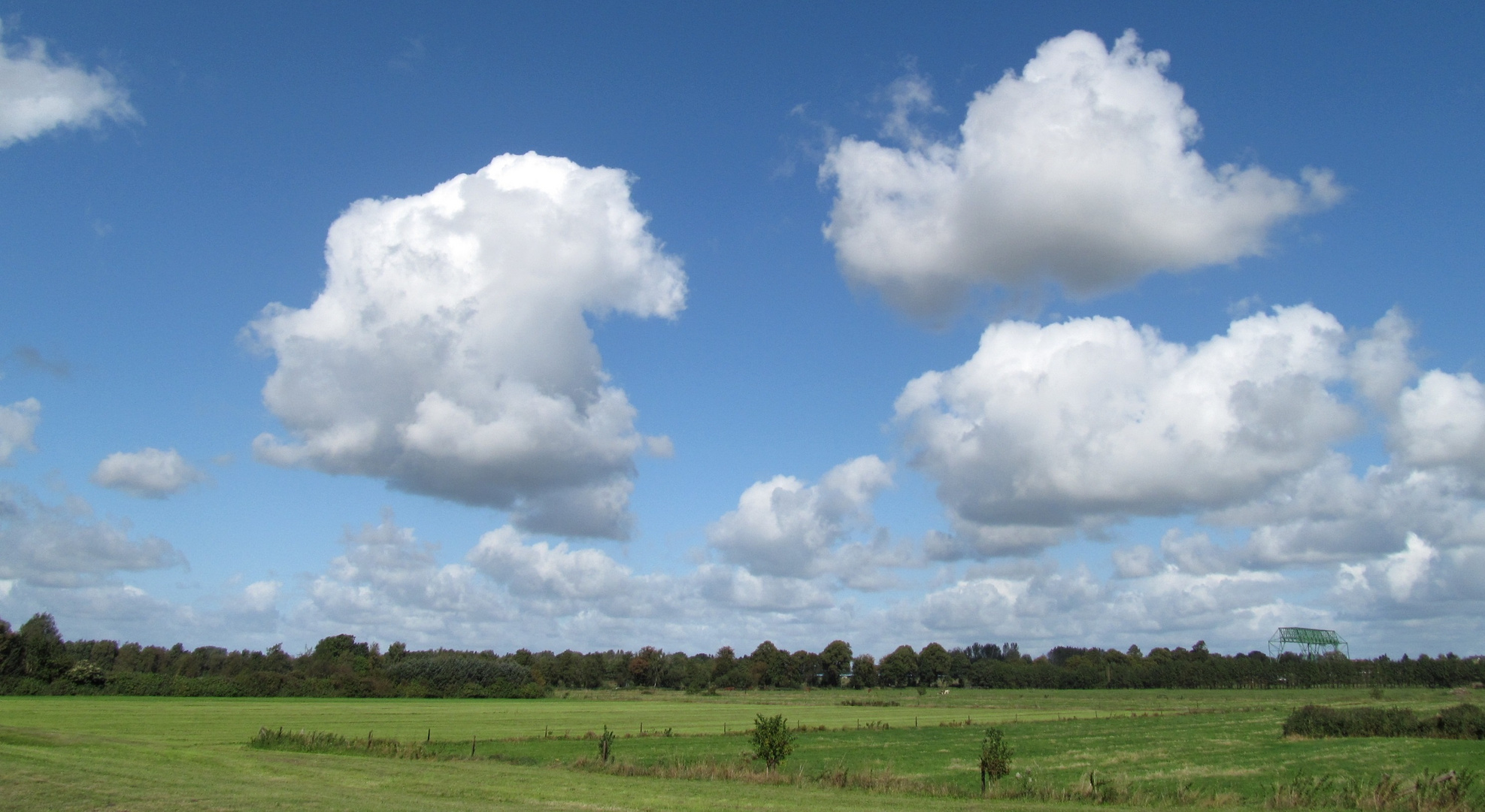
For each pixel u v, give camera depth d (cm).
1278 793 3538
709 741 7225
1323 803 3472
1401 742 7106
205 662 18488
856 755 6328
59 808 2338
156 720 7956
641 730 7944
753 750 6384
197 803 2505
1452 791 3469
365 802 2700
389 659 18838
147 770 3344
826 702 17188
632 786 3581
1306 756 6109
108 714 8456
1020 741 7606
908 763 5719
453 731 8075
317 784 3275
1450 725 7462
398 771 3950
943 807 3155
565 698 17625
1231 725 9644
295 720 8612
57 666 12531
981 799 3528
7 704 9731
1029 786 3869
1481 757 5925
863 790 3741
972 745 7175
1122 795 3578
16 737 4678
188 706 10556
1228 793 3791
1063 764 5684
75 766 3297
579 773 4231
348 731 7762
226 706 10900
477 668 16850
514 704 14512
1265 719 10712
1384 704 14212
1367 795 3550
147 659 18138
